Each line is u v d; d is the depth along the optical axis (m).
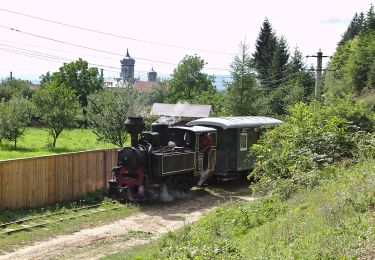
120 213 16.83
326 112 15.97
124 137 29.81
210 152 22.22
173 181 20.34
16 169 15.82
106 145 38.78
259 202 13.27
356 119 15.79
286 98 41.91
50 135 41.47
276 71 64.56
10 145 36.44
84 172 18.91
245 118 25.64
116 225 15.34
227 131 23.06
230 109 37.81
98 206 17.72
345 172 12.30
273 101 42.81
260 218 11.80
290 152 14.57
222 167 22.86
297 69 64.50
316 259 7.04
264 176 14.92
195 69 85.06
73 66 77.19
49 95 37.22
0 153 30.62
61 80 77.38
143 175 18.75
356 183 10.24
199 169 21.52
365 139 14.43
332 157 14.14
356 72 58.28
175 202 19.33
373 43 62.09
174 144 20.39
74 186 18.42
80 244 13.02
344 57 76.88
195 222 14.26
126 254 11.52
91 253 12.24
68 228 14.48
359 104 16.33
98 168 19.70
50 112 36.75
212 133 22.23
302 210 10.60
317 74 35.84
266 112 38.00
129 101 29.58
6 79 86.44
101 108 30.44
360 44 67.25
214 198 20.25
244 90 37.44
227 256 8.31
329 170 13.03
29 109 37.62
